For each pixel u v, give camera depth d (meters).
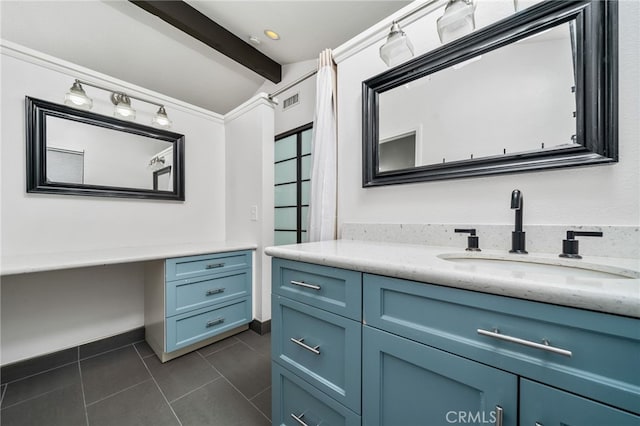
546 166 0.83
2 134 1.43
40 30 1.61
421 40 1.18
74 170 1.65
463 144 1.03
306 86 2.38
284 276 1.00
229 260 1.93
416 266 0.62
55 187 1.58
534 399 0.47
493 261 0.87
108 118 1.78
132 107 1.90
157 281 1.69
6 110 1.44
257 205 2.15
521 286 0.48
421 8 1.17
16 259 1.35
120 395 1.32
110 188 1.79
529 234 0.88
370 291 0.72
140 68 2.11
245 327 2.14
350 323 0.76
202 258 1.77
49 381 1.43
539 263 0.79
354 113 1.44
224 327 1.89
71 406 1.24
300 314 0.93
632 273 0.60
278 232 2.62
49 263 1.24
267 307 2.12
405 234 1.19
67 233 1.64
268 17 1.83
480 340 0.54
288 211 2.52
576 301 0.43
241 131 2.31
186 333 1.68
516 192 0.84
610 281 0.47
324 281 0.85
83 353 1.68
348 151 1.47
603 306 0.41
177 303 1.64
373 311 0.71
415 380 0.64
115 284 1.84
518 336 0.49
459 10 0.89
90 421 1.15
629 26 0.73
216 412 1.21
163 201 2.10
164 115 1.92
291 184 2.50
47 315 1.57
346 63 1.48
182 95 2.52
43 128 1.53
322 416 0.85
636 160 0.73
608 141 0.74
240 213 2.33
